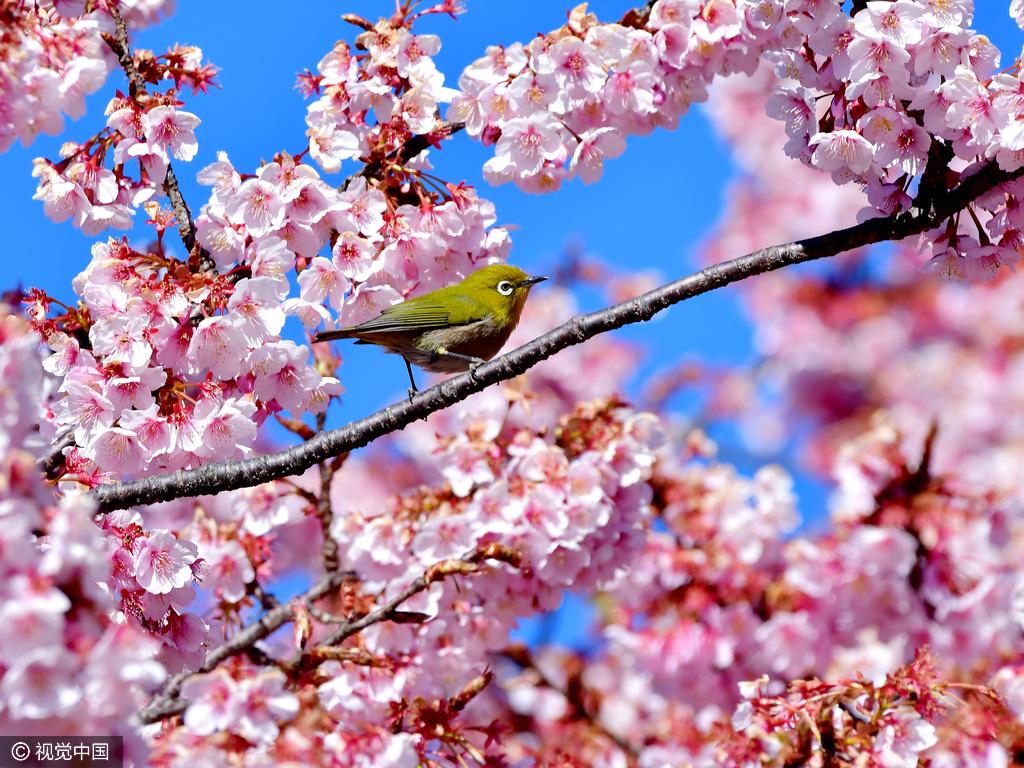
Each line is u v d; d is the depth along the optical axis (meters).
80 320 10.70
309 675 10.56
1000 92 9.52
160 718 9.06
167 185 11.56
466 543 12.58
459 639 13.14
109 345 10.38
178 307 10.47
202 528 13.61
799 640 14.95
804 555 15.11
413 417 10.73
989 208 10.59
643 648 15.05
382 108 11.80
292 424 14.08
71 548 6.39
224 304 10.61
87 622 6.66
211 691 8.65
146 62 11.48
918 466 15.30
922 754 10.98
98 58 9.55
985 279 10.77
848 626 14.95
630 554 13.27
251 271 10.88
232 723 8.49
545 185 11.98
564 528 12.41
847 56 10.10
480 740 14.43
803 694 10.80
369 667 11.05
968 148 9.88
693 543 15.60
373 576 13.16
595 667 19.05
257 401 11.08
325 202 11.13
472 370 10.69
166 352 10.59
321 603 14.95
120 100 11.12
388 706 11.03
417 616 11.29
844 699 10.65
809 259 10.55
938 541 14.62
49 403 10.98
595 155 11.88
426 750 10.93
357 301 11.49
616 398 13.37
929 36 9.70
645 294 10.62
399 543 13.01
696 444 16.16
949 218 10.79
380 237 11.43
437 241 11.55
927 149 9.98
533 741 17.27
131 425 10.38
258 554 13.84
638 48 11.62
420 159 12.09
